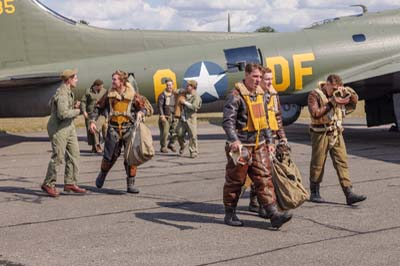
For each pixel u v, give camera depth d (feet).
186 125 45.44
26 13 54.19
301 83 57.31
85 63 54.44
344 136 61.16
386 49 58.49
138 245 20.76
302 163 41.37
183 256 19.39
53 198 29.53
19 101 54.44
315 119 26.96
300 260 18.80
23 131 72.90
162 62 54.80
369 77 54.95
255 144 22.82
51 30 54.54
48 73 53.36
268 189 22.80
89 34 54.95
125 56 55.06
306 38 57.93
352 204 26.99
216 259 19.03
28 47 54.34
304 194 22.41
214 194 30.30
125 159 29.96
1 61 54.08
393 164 39.63
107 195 30.27
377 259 18.70
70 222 24.34
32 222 24.35
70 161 30.37
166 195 30.14
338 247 20.16
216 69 55.42
